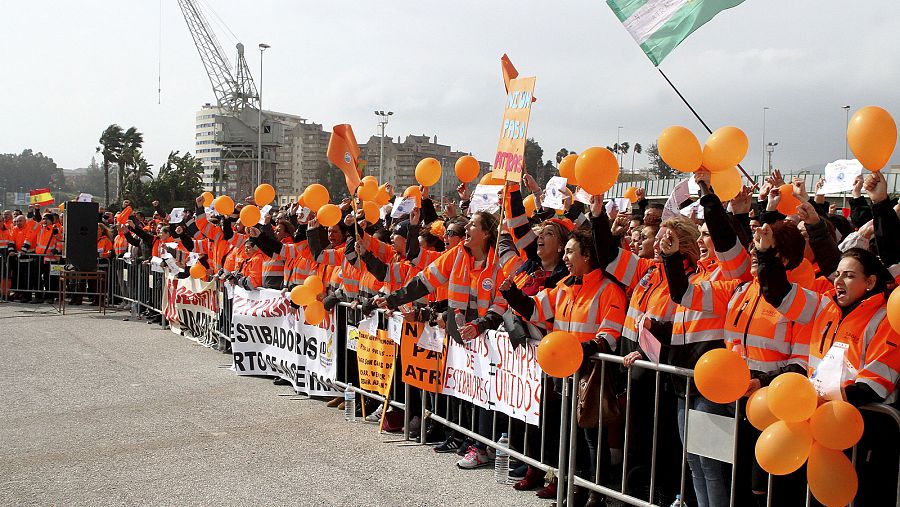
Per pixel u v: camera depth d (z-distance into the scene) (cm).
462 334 608
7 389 926
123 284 1684
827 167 659
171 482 604
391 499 570
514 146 632
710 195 463
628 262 538
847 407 364
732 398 401
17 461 657
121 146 9412
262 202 1105
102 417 802
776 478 438
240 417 804
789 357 447
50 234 1797
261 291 971
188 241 1356
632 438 523
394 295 688
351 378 819
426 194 932
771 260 427
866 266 402
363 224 866
